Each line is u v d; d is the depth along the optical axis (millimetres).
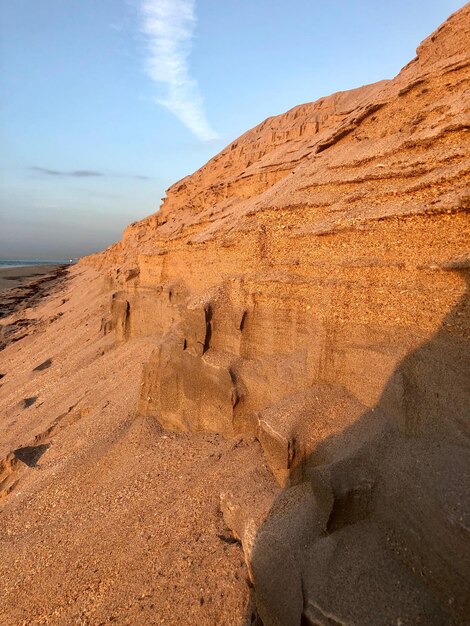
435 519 4531
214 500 8234
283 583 5539
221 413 10203
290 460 7230
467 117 8062
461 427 5410
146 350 17469
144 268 20844
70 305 45531
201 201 28547
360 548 5207
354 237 8344
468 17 11289
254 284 10375
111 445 11914
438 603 4355
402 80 13031
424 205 7160
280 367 9133
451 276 6395
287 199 11023
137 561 7738
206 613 6418
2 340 38188
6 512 11188
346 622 4555
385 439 6074
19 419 18031
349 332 7750
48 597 7863
